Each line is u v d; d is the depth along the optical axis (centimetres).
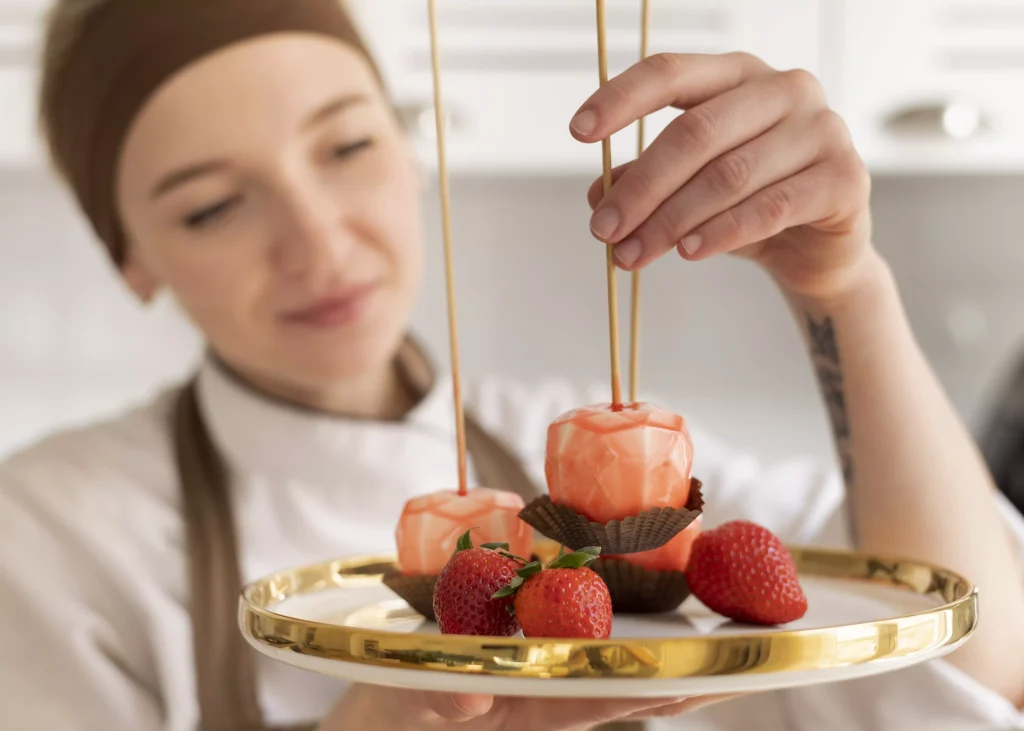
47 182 187
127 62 90
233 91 89
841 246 61
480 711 47
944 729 78
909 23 155
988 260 197
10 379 192
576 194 194
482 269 195
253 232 92
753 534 51
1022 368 169
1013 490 153
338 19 97
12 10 150
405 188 99
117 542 104
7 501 105
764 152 51
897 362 69
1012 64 156
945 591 50
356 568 60
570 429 49
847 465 71
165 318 193
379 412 114
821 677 36
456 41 154
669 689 35
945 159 158
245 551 104
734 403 198
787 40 155
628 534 48
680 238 49
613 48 155
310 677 99
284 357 96
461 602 45
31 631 99
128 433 113
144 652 103
